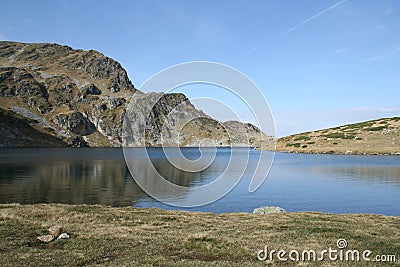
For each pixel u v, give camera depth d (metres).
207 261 15.68
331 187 62.28
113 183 66.69
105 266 14.54
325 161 126.44
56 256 15.80
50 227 20.62
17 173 82.56
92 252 16.61
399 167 100.62
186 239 19.36
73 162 120.25
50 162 119.06
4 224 20.95
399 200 50.22
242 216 29.72
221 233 21.62
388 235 21.59
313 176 79.62
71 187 61.81
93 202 48.56
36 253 16.14
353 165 108.19
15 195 53.25
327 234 21.58
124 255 16.44
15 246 17.09
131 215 27.77
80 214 26.20
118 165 108.38
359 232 22.16
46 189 59.38
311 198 51.47
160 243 18.70
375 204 47.47
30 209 26.81
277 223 25.48
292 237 20.69
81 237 19.45
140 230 21.97
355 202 48.75
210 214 30.95
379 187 62.44
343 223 25.61
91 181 69.69
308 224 24.98
